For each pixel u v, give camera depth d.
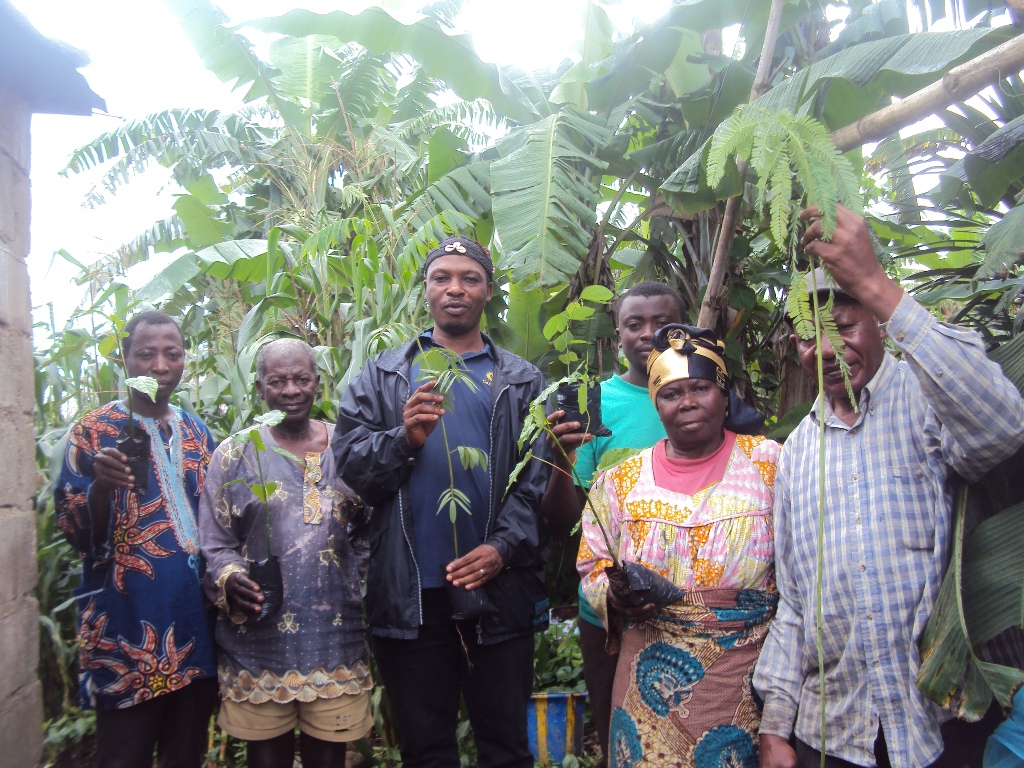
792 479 2.13
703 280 4.60
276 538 2.83
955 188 3.66
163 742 2.79
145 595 2.69
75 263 3.67
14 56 2.39
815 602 2.01
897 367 2.07
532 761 2.78
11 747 2.28
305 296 4.33
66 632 4.02
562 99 5.24
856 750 1.90
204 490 2.88
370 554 2.72
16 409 2.41
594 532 2.45
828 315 1.67
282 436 2.99
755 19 4.30
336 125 6.63
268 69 6.79
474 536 2.70
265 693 2.72
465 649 2.63
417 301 3.93
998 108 3.23
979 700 1.73
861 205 1.55
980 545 1.86
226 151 7.29
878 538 1.93
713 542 2.23
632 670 2.26
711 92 4.34
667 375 2.33
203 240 6.50
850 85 3.40
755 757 2.16
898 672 1.88
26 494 2.45
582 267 4.39
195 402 4.12
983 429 1.73
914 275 3.41
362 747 3.48
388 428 2.78
